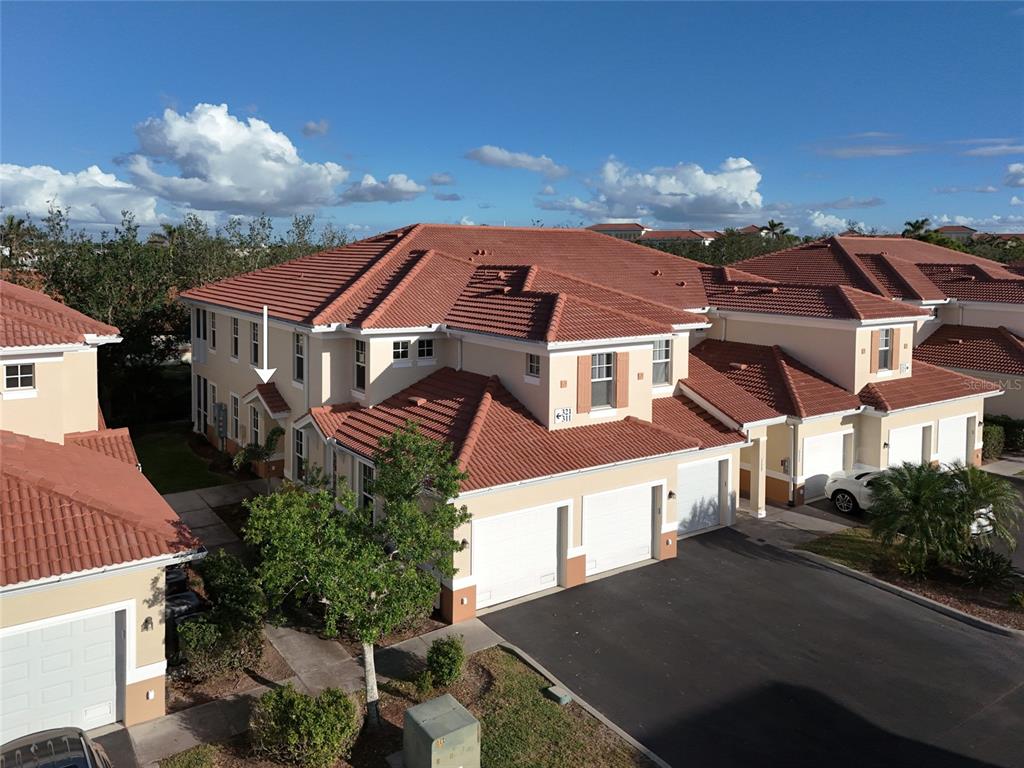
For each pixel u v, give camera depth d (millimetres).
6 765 9523
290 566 11312
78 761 9648
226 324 28391
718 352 28281
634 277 30297
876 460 25250
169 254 41188
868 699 13383
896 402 25125
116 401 34656
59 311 19188
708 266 33375
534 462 17250
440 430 18516
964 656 14867
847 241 41844
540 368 18781
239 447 27547
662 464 19250
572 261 30156
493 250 29062
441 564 12578
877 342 26016
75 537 12156
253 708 12781
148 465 27328
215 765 11336
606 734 12258
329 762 11297
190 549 12516
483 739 11984
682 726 12562
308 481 19062
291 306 24109
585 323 19391
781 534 21469
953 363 33844
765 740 12219
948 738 12289
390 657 14609
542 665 14352
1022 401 32000
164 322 35219
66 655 11906
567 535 17641
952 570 18641
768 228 93375
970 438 28938
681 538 21094
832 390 25266
